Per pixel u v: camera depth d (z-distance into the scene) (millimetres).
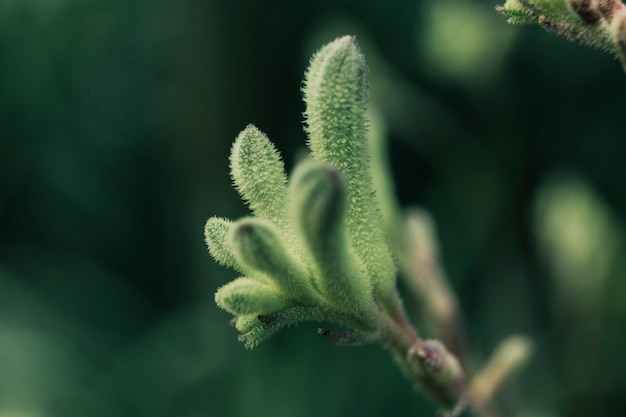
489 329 550
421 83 644
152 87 705
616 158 601
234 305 228
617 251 468
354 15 665
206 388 596
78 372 598
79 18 656
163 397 596
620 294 467
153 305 679
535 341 519
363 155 233
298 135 701
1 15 637
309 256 226
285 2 683
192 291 683
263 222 225
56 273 666
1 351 575
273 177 232
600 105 614
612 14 227
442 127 590
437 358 243
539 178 588
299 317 232
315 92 231
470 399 259
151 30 694
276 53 699
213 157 702
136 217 706
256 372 583
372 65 585
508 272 564
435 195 607
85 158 692
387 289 239
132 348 623
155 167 710
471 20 529
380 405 560
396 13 647
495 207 576
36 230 687
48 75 666
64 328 626
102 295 666
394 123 591
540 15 232
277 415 563
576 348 477
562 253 469
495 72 546
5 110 665
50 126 679
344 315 234
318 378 572
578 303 470
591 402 479
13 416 541
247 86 701
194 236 685
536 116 608
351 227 236
